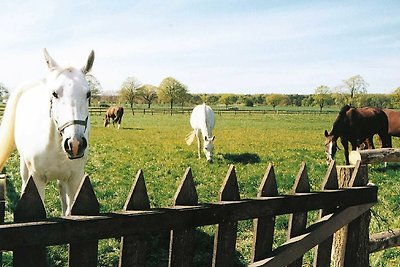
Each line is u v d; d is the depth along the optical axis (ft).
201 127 49.78
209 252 18.12
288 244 10.03
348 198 10.81
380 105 276.00
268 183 9.68
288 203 9.78
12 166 40.50
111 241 18.72
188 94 281.95
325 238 10.55
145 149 58.49
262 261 9.70
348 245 11.37
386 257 17.63
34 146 16.57
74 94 13.96
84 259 7.49
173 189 31.01
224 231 9.06
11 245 6.50
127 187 31.09
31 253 6.91
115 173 37.52
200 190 30.45
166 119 151.33
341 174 11.26
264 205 9.39
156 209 8.11
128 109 224.12
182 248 8.57
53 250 17.40
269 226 9.77
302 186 10.22
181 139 76.07
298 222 10.30
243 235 20.85
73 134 13.61
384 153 11.53
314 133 100.07
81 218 7.14
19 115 18.56
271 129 111.14
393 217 24.16
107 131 93.56
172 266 8.55
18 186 29.94
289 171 41.01
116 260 17.24
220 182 33.71
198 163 45.44
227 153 55.26
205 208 8.59
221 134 91.09
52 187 29.19
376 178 37.29
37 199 7.00
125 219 7.61
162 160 47.24
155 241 18.54
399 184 34.63
